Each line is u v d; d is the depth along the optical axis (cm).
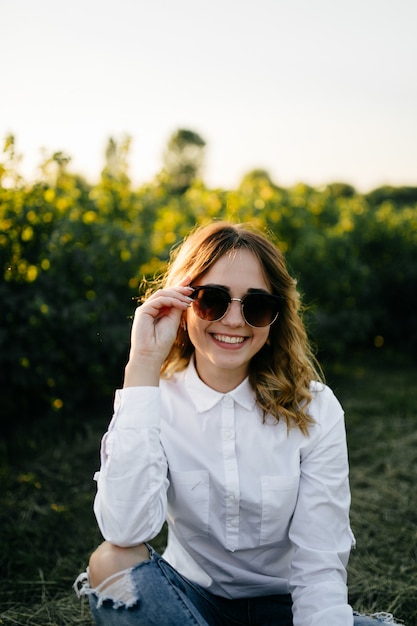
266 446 181
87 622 240
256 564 185
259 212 657
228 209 624
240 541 181
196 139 4147
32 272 437
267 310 178
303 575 173
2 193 419
